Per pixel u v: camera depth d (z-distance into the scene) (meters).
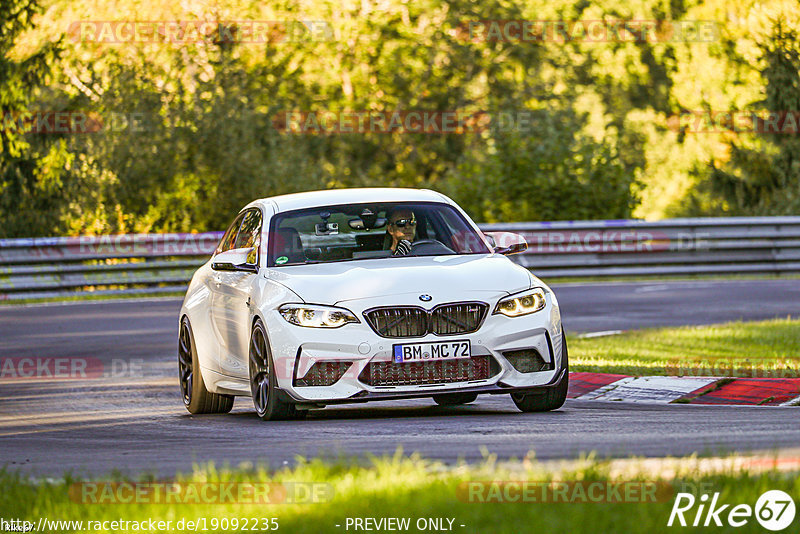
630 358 35.41
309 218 28.02
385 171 123.06
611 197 89.88
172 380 37.06
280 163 91.38
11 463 20.94
